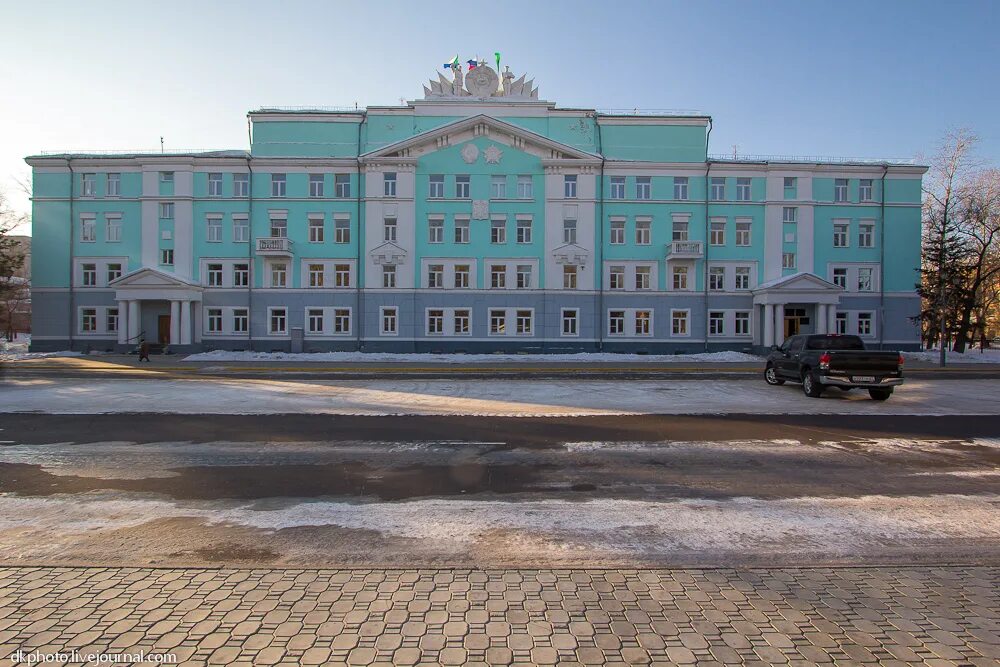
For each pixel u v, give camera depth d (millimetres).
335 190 36938
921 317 37500
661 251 37281
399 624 3357
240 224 36812
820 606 3627
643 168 37250
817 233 38000
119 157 36594
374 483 6707
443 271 36688
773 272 37500
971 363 30875
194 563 4312
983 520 5414
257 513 5570
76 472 7152
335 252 36750
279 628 3299
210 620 3393
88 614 3455
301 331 36312
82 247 36781
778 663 2971
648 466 7586
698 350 37219
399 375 22766
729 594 3801
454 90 37562
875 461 7891
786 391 17047
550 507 5805
